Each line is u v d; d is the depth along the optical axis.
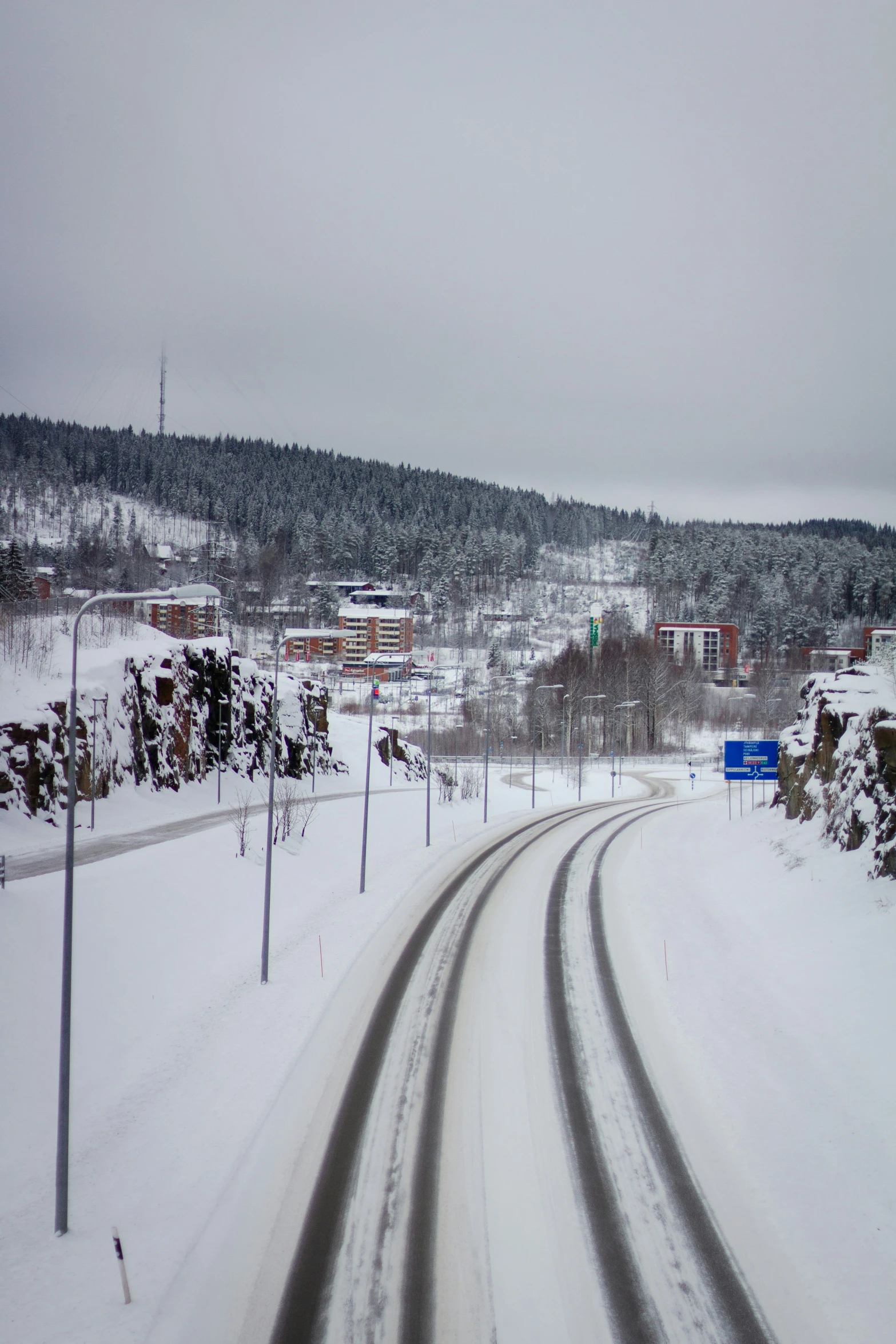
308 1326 10.83
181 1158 15.09
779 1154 15.02
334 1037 20.58
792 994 22.56
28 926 21.67
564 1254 12.32
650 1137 15.76
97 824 38.91
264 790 60.69
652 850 48.41
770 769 57.81
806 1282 11.69
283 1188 14.02
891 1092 16.53
